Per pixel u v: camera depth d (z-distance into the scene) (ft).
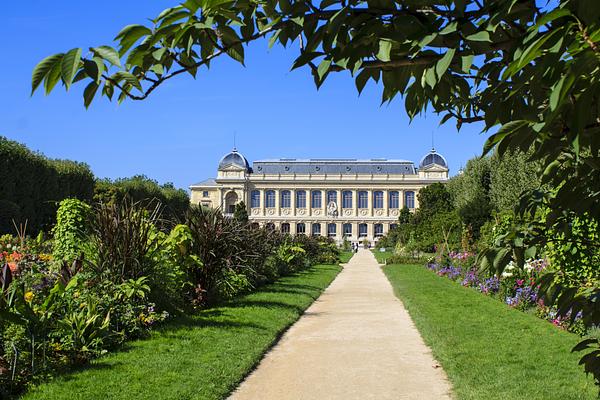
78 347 26.81
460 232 122.31
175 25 6.59
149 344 30.25
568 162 8.95
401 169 447.83
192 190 439.63
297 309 47.98
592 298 8.14
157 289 37.99
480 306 48.08
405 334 37.65
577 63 4.67
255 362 28.43
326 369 27.55
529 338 32.53
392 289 72.02
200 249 46.88
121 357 27.17
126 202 39.11
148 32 6.45
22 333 23.88
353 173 438.40
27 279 32.45
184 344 30.58
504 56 7.77
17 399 20.61
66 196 144.36
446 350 30.32
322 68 6.83
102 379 23.29
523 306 45.65
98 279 34.32
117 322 31.37
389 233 308.60
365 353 31.40
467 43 6.37
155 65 7.28
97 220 37.47
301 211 431.43
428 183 424.46
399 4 7.05
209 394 22.02
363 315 47.11
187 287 45.96
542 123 5.49
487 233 88.02
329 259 140.05
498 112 7.14
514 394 21.63
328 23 6.76
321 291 67.67
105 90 7.27
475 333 34.86
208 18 6.58
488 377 24.41
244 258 59.26
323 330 39.29
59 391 21.47
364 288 73.61
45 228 127.54
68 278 33.09
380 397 22.70
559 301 8.42
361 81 7.54
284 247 97.66
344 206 431.84
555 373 24.57
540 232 8.90
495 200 119.55
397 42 6.67
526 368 25.63
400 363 28.86
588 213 7.77
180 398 21.21
